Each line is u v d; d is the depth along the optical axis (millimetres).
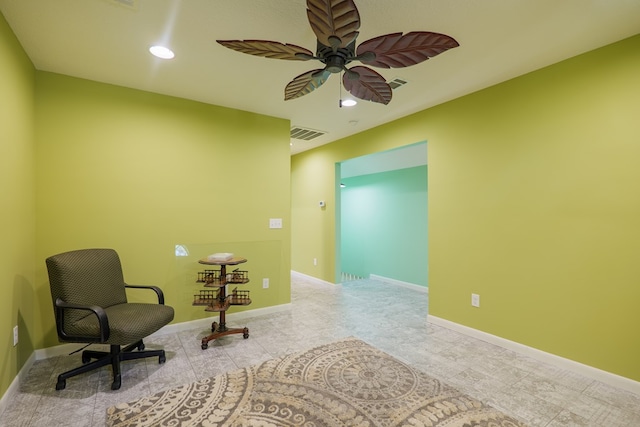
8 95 1978
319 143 5180
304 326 3357
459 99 3182
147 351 2461
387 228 5652
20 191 2215
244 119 3633
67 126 2691
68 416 1831
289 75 2709
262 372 2359
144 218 3041
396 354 2674
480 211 2996
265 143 3779
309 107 3502
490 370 2398
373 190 5930
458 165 3191
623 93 2146
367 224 6070
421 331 3207
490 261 2916
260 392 2090
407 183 5297
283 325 3387
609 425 1781
